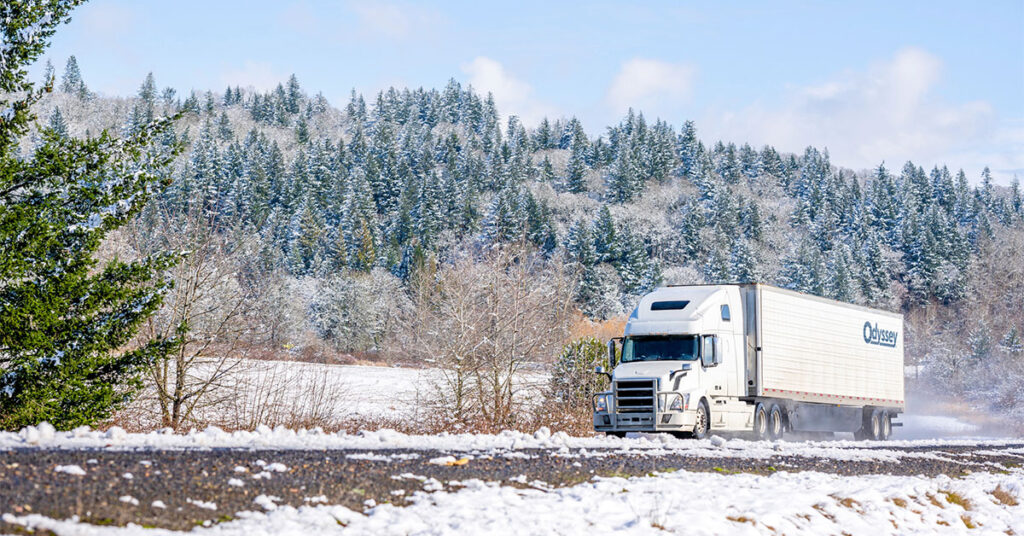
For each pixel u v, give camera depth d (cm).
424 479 1029
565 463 1287
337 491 921
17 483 791
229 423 2439
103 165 2078
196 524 755
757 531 1013
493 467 1173
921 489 1392
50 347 1889
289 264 11619
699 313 2438
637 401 2317
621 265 12156
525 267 3375
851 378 3091
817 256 13738
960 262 14925
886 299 13775
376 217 14988
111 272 2042
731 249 15012
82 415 1898
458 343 2977
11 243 1927
